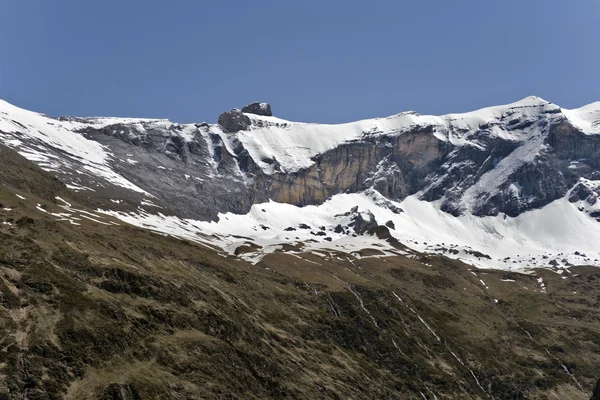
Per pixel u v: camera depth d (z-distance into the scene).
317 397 158.12
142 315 143.75
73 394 114.00
